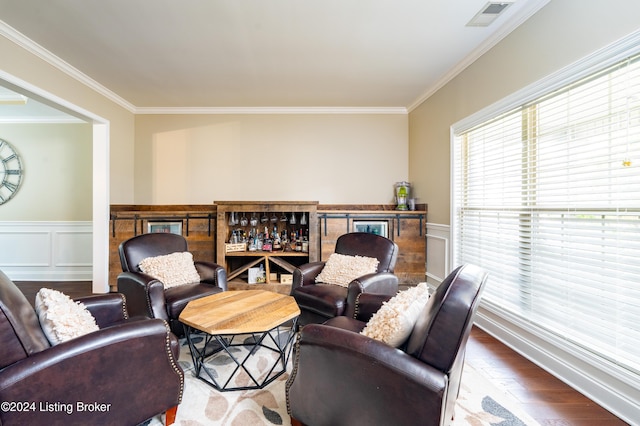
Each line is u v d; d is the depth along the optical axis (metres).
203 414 1.50
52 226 4.30
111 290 3.60
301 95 3.71
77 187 4.31
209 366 1.95
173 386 1.40
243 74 3.13
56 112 4.06
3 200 4.27
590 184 1.74
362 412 1.14
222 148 4.18
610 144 1.63
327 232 3.71
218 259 3.53
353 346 1.15
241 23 2.27
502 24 2.28
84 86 3.20
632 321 1.52
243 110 4.15
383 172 4.21
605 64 1.57
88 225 4.30
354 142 4.20
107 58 2.79
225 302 1.98
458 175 3.08
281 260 3.60
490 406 1.59
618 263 1.58
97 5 2.06
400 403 1.05
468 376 1.89
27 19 2.21
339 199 4.21
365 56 2.77
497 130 2.53
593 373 1.66
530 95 2.07
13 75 2.40
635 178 1.52
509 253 2.38
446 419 1.17
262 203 3.54
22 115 4.17
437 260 3.44
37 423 1.04
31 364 1.03
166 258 2.60
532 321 2.08
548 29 1.92
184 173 4.17
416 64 2.92
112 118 3.68
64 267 4.30
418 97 3.78
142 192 4.15
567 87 1.83
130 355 1.25
